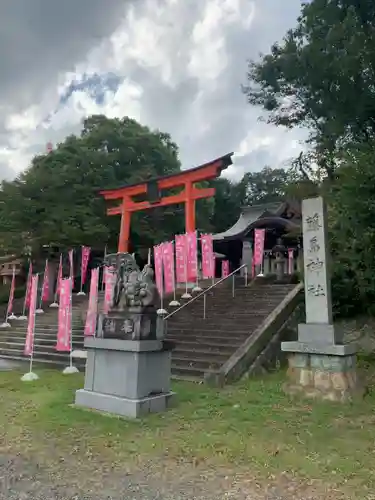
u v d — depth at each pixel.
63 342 11.69
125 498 4.13
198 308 15.26
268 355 10.77
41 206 24.80
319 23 14.20
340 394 7.85
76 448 5.46
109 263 8.27
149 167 30.34
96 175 27.19
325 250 8.77
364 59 12.23
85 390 7.59
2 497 4.18
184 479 4.55
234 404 7.55
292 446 5.48
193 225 20.22
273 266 25.73
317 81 14.29
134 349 7.00
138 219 29.45
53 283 26.20
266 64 16.16
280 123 17.84
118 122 32.16
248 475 4.63
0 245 23.98
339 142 14.87
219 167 19.47
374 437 5.83
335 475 4.61
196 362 10.41
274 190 47.75
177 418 6.71
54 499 4.13
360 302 11.93
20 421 6.66
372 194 9.82
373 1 12.85
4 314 22.36
